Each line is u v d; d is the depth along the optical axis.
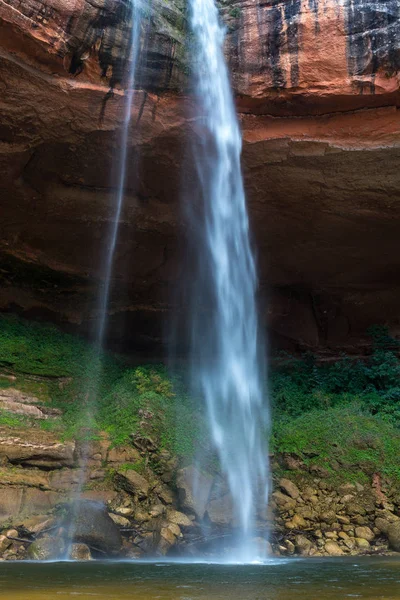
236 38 9.59
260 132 9.75
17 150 9.52
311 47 9.30
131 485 8.70
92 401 11.21
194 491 8.59
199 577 5.11
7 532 7.22
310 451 9.80
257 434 10.29
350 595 4.01
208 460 9.38
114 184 10.80
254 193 10.83
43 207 11.05
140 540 7.65
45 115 9.05
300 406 11.78
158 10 9.20
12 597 3.86
